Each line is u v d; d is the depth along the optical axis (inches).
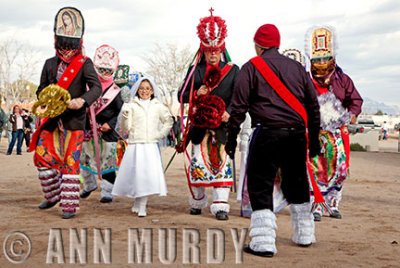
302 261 146.9
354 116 245.9
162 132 239.9
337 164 234.2
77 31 224.7
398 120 3954.2
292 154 161.0
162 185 232.1
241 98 159.8
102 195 277.6
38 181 374.3
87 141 282.4
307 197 166.6
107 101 284.0
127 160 235.3
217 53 236.5
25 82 2336.4
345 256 154.3
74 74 225.3
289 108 158.4
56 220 206.1
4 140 1424.7
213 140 228.4
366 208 269.6
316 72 243.9
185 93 244.7
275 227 158.6
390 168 593.6
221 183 225.9
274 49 166.4
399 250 164.1
